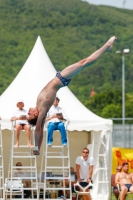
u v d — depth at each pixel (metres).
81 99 179.00
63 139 33.34
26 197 36.59
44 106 20.47
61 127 33.34
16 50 189.88
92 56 20.41
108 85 184.00
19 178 33.00
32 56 42.31
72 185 36.19
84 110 39.16
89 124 37.31
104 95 141.00
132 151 42.44
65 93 40.19
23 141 40.97
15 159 41.16
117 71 187.38
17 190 35.28
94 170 38.81
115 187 37.12
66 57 195.75
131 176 37.06
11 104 38.66
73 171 37.78
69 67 20.42
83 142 41.81
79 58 196.75
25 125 34.06
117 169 37.50
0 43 191.38
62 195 35.12
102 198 37.69
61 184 36.06
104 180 38.88
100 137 38.56
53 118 33.47
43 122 20.86
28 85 40.09
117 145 69.50
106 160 37.97
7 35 196.88
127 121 138.38
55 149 41.53
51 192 36.44
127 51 76.69
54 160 41.59
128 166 38.12
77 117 37.88
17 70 180.88
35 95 39.28
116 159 42.47
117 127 69.81
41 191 37.06
